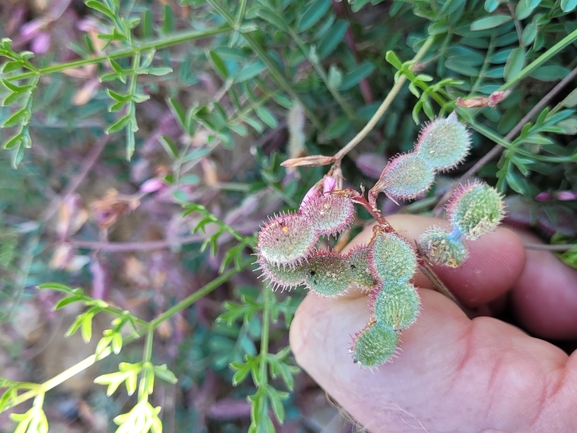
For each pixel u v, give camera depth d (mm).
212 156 119
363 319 67
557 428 57
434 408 62
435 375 62
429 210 94
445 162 60
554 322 86
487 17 67
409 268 57
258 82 86
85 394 143
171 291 127
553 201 80
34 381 142
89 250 128
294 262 59
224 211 117
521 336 66
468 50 75
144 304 134
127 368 76
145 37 85
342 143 99
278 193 98
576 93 64
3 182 124
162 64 112
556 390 58
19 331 136
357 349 57
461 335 64
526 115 73
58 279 131
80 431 140
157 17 111
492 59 74
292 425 126
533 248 78
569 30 68
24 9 118
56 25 112
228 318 90
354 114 91
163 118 115
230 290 129
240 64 96
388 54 61
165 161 123
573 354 63
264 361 85
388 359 58
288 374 82
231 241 122
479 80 73
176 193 94
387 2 93
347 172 101
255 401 78
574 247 75
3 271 127
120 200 111
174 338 128
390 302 56
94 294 123
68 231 119
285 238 57
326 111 101
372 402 65
